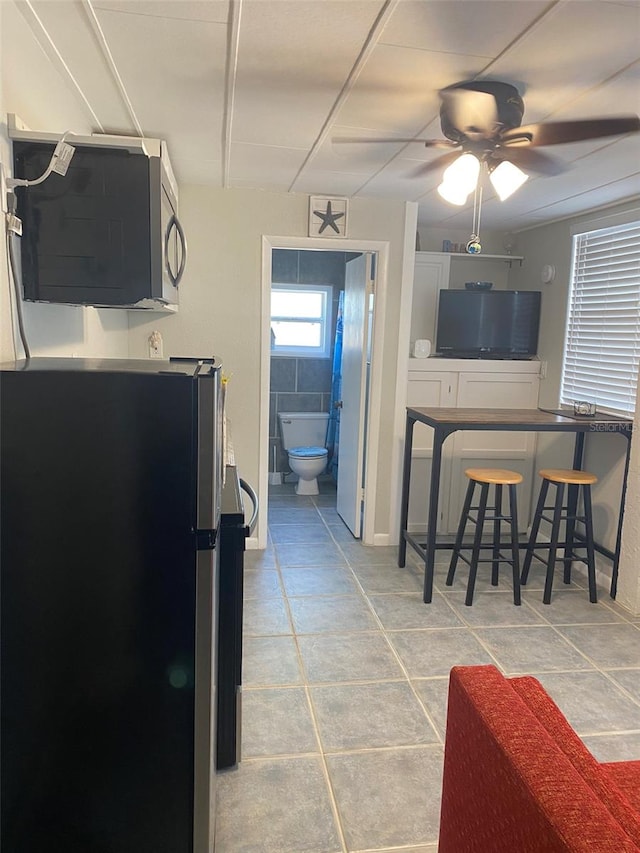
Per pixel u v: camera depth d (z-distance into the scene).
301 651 2.79
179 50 1.82
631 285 3.65
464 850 1.25
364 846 1.74
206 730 1.42
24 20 1.65
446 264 4.75
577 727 2.29
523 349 4.60
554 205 3.82
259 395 3.91
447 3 1.52
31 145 1.64
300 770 2.03
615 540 3.65
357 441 4.32
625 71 1.91
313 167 3.12
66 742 1.38
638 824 0.94
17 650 1.34
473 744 1.21
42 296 1.74
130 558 1.34
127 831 1.43
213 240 3.71
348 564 3.88
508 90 2.00
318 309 5.86
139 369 1.35
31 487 1.30
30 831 1.40
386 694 2.47
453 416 3.49
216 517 1.40
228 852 1.70
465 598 3.42
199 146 2.79
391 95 2.13
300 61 1.88
